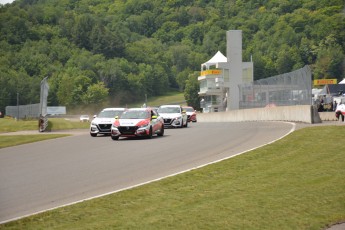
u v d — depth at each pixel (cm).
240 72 11094
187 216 1086
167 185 1394
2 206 1272
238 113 5697
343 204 1155
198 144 2400
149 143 2609
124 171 1702
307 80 3597
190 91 17550
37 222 1080
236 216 1078
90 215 1122
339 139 2086
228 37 11175
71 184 1515
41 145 2845
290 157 1752
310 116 3400
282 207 1139
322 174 1454
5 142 3194
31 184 1545
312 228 1002
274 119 4431
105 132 3353
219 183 1397
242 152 1903
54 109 15388
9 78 18300
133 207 1177
